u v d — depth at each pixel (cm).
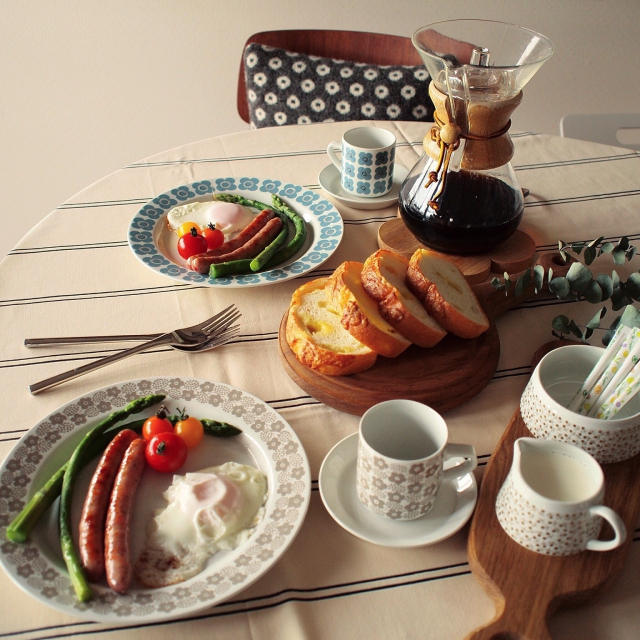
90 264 95
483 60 91
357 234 101
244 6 168
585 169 114
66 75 176
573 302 92
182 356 84
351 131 107
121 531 66
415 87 135
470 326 81
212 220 100
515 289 87
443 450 66
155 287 93
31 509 67
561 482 67
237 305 90
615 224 103
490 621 63
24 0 162
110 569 64
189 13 168
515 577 65
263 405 77
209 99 185
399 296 80
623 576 68
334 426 78
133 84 180
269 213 100
